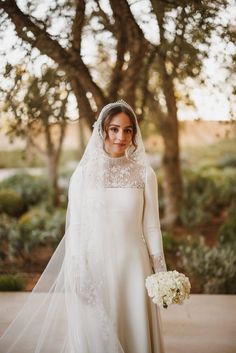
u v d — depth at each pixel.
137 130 2.74
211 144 13.78
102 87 6.36
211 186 11.59
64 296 2.71
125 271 2.61
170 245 7.00
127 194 2.67
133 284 2.61
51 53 4.62
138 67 5.17
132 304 2.61
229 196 11.15
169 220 9.50
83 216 2.59
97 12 4.74
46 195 11.84
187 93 5.74
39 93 5.06
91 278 2.53
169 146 8.85
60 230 8.14
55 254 2.79
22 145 12.00
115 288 2.56
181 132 9.40
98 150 2.68
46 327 2.70
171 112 6.47
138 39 4.87
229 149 13.73
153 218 2.75
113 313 2.55
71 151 15.73
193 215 9.76
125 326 2.62
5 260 7.19
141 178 2.73
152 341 2.68
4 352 2.83
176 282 2.36
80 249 2.56
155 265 2.71
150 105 7.29
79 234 2.60
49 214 10.16
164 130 8.55
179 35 4.55
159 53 4.97
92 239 2.56
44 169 14.23
